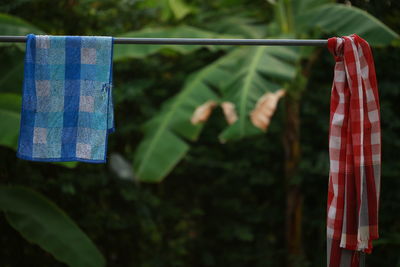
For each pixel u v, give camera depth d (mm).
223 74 3648
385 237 3922
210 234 4758
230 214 4719
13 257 3428
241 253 4562
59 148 1913
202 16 4363
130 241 4152
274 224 4621
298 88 3807
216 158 4684
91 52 1904
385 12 3461
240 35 3912
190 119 3480
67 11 3766
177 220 4590
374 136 1943
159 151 3396
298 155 3971
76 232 2922
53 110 1912
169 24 4355
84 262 2852
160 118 3553
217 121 4660
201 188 4762
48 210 2938
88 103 1912
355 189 1913
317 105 4367
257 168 4625
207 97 3561
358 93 1896
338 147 1942
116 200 4098
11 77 3252
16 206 2852
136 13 4121
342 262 1940
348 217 1907
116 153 4238
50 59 1906
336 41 1895
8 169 3447
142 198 4098
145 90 4512
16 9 3598
